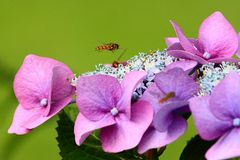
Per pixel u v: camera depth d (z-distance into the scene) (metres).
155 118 0.36
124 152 0.41
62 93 0.40
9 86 0.54
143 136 0.37
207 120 0.35
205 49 0.41
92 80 0.38
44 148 0.66
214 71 0.38
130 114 0.37
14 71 0.55
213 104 0.35
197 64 0.40
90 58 0.72
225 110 0.35
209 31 0.41
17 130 0.40
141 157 0.41
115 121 0.38
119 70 0.40
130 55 0.72
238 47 0.42
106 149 0.37
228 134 0.35
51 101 0.40
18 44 0.72
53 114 0.40
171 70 0.37
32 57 0.41
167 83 0.37
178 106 0.36
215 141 0.37
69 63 0.72
